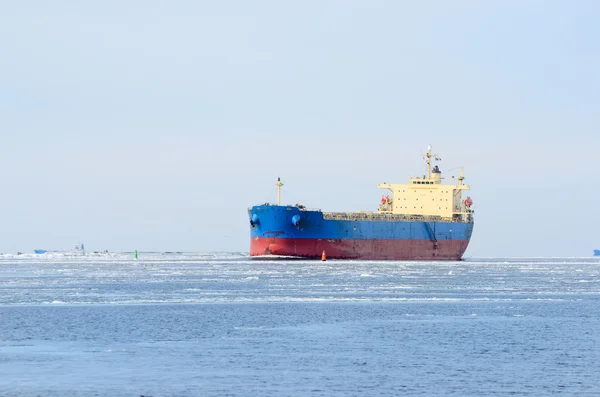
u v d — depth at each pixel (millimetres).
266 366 110938
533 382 101312
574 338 134375
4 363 112688
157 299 198750
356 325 150500
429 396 94688
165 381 101938
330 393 96000
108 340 132375
